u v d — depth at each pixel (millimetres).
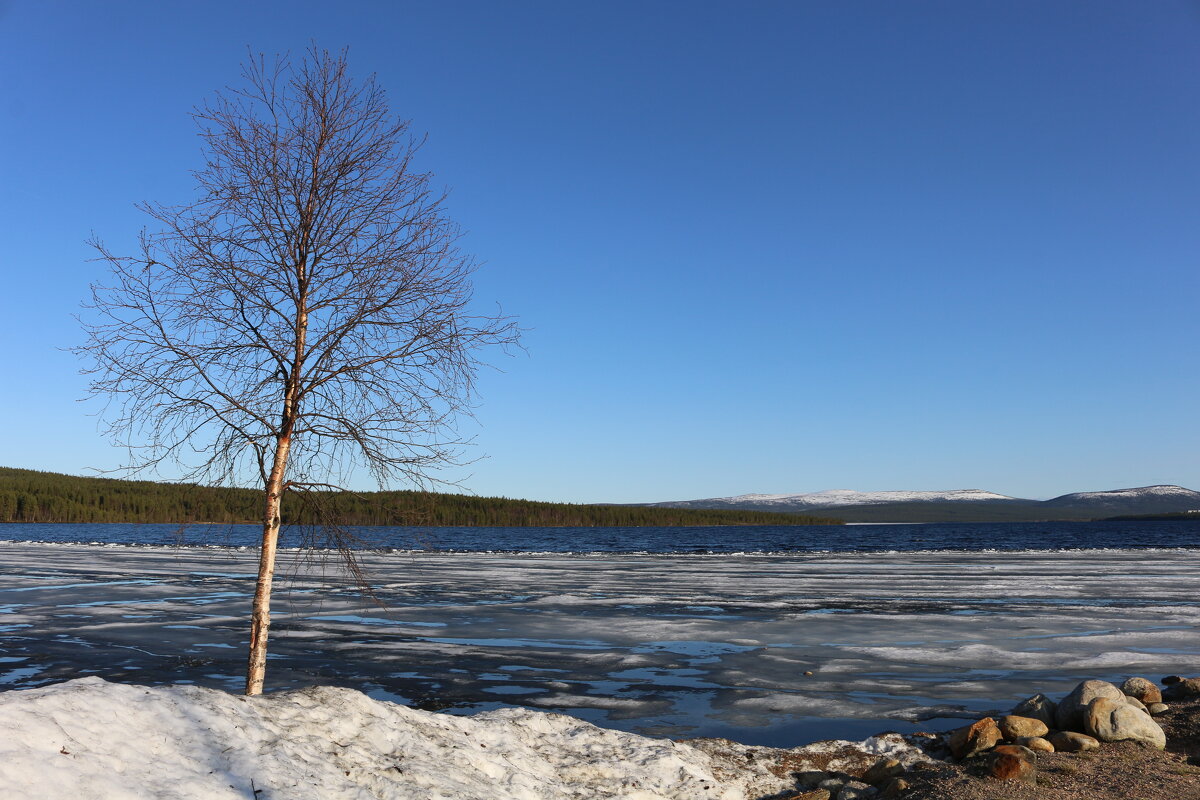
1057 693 16078
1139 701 12781
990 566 50219
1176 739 11461
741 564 53375
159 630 23375
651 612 28094
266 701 7961
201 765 6371
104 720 6383
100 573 41250
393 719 8688
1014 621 25469
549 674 18047
